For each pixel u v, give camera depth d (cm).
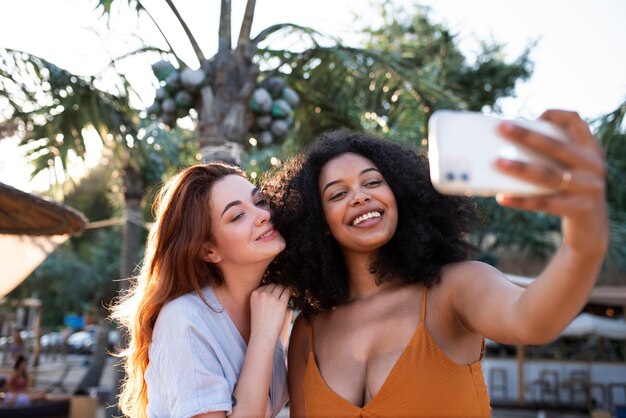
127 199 753
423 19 1226
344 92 617
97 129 589
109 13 522
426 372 180
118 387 666
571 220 102
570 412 1397
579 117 99
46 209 482
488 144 97
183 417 195
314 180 216
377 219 197
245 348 224
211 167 235
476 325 171
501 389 1529
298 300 220
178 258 223
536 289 129
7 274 599
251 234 220
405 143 225
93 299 2569
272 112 525
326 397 191
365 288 210
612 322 1373
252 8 525
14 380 951
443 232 207
